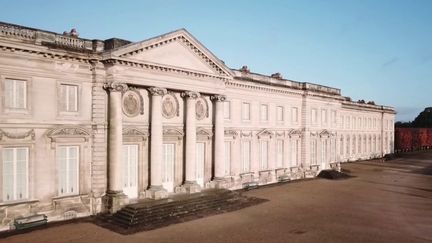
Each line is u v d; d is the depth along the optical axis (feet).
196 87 97.50
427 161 230.27
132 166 86.84
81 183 78.07
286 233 68.90
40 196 71.97
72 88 77.41
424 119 479.00
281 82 134.10
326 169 156.46
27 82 70.33
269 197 105.19
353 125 221.46
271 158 130.11
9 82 68.39
